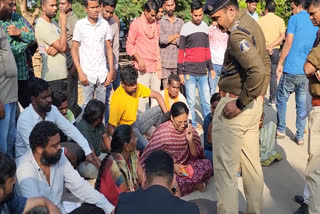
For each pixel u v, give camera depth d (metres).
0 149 3.68
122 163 3.23
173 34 5.98
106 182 3.23
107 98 5.77
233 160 3.12
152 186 2.11
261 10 10.47
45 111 3.64
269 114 6.77
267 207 3.89
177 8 9.38
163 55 6.08
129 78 4.25
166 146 4.12
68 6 4.91
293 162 4.86
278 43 6.86
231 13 2.91
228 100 3.06
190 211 2.01
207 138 4.60
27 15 8.01
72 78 5.43
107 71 5.30
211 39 6.32
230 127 3.06
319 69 3.11
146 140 4.73
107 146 4.53
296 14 5.09
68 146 4.11
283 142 5.47
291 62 5.17
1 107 3.40
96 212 3.10
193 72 5.74
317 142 3.23
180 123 4.06
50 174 3.00
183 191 4.08
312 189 3.23
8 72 3.59
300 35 5.00
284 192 4.16
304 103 5.22
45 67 4.91
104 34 5.17
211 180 4.49
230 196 3.16
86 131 4.25
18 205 2.58
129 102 4.43
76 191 3.15
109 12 5.48
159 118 4.96
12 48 3.97
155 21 5.71
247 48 2.72
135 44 5.73
